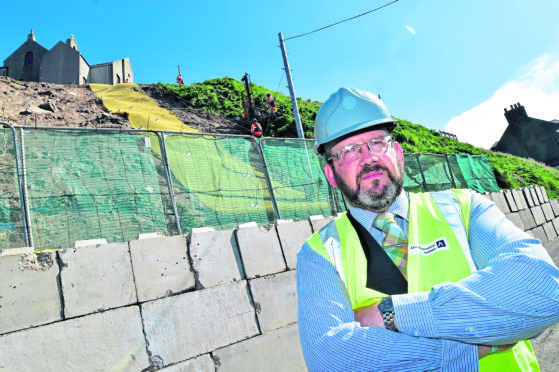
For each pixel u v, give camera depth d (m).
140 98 22.20
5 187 3.40
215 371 3.25
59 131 4.11
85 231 3.91
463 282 0.71
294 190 5.82
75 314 2.79
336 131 0.98
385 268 0.85
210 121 20.20
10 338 2.49
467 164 10.52
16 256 2.69
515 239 0.78
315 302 0.86
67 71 36.75
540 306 0.65
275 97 24.92
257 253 4.04
